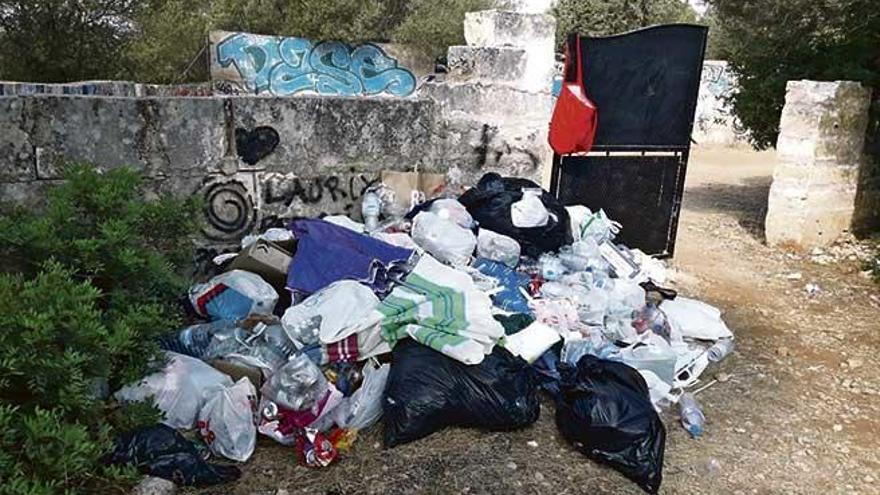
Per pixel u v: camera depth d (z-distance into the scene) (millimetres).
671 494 2887
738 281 5957
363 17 15047
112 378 2900
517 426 3154
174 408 2938
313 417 2977
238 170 4238
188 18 14844
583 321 4105
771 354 4410
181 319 3482
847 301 5504
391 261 3812
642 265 5566
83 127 3703
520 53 6020
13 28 14180
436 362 3131
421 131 4785
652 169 5902
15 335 2344
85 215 3062
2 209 3299
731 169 14305
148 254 3020
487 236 4555
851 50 7348
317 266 3729
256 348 3318
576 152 5516
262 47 14531
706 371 4121
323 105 4422
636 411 2984
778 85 8141
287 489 2693
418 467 2869
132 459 2639
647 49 5500
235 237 4312
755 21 7992
